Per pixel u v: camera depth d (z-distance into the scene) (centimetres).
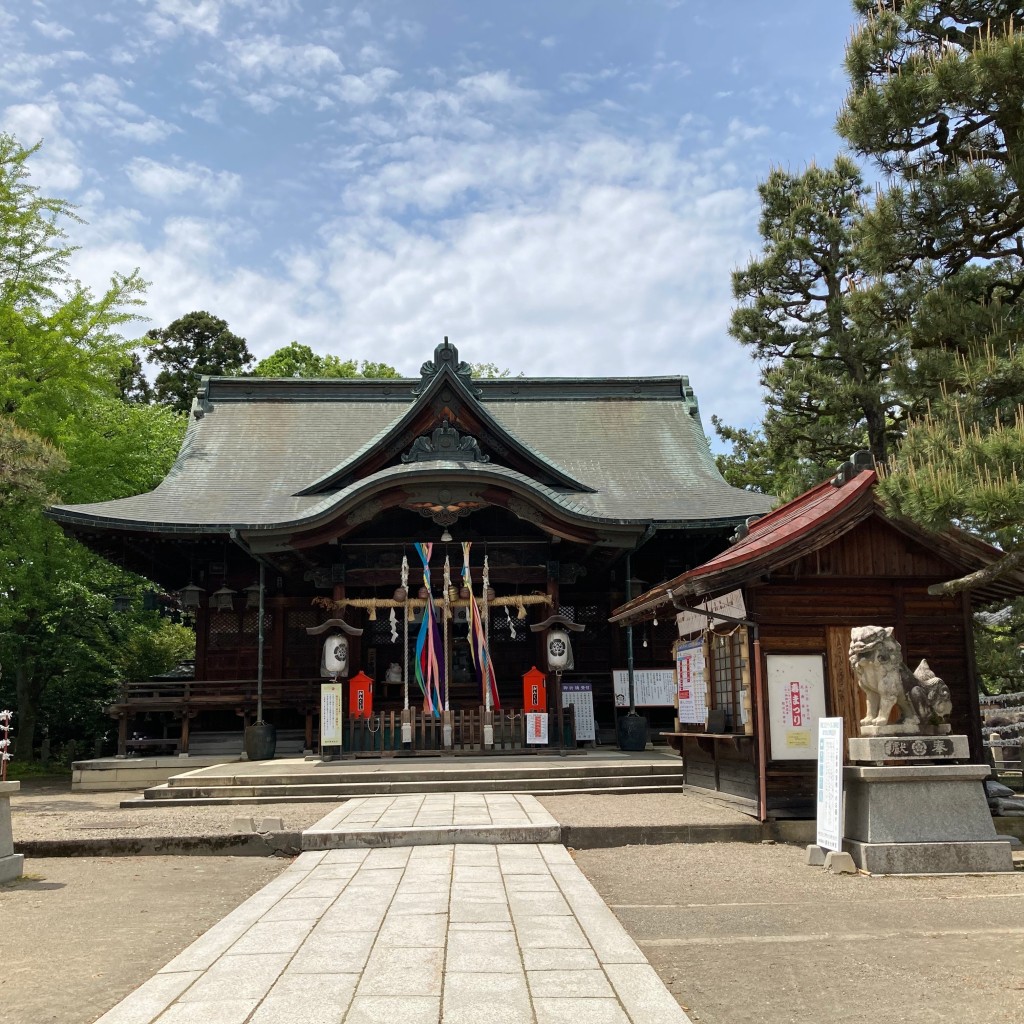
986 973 579
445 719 1764
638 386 2866
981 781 935
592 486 2412
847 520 1073
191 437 2597
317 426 2675
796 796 1095
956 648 1127
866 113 1267
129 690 2017
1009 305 1255
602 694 2209
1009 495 863
